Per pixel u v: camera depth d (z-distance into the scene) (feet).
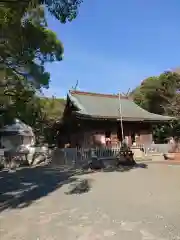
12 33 41.91
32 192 46.55
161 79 157.79
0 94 56.75
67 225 27.32
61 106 152.05
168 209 31.48
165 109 147.33
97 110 108.27
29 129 126.82
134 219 28.17
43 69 53.57
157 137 139.13
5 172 77.92
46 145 122.42
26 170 79.87
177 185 45.60
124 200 36.99
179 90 155.53
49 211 33.45
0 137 122.42
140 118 109.91
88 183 51.96
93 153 87.56
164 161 85.15
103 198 38.88
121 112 111.96
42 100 65.31
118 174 61.05
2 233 25.93
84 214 31.12
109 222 27.55
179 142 120.06
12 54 46.62
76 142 108.58
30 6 39.14
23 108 59.98
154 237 22.75
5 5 36.14
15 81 53.36
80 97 115.14
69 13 40.73
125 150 78.84
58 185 51.96
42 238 23.99
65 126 116.78
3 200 41.09
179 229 24.54
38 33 47.29
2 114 64.54
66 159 91.20
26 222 29.22
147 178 53.98
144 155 96.94
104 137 106.63
